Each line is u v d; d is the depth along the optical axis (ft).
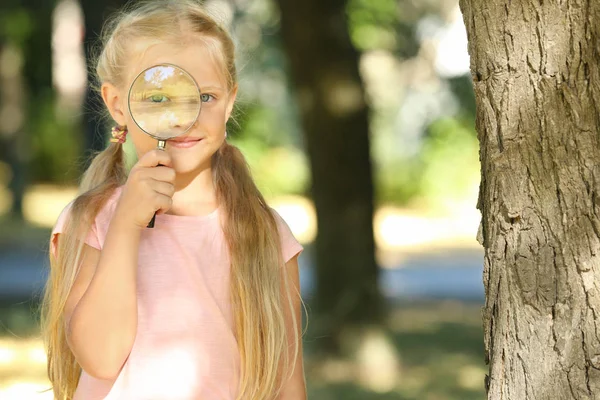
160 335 9.84
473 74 9.06
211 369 9.90
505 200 8.86
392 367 32.81
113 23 12.03
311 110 32.68
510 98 8.77
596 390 8.54
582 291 8.60
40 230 77.82
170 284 10.04
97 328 9.44
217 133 10.27
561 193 8.65
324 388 31.19
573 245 8.62
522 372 8.82
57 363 10.43
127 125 10.54
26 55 80.64
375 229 33.58
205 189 10.66
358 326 32.71
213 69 10.30
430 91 72.95
